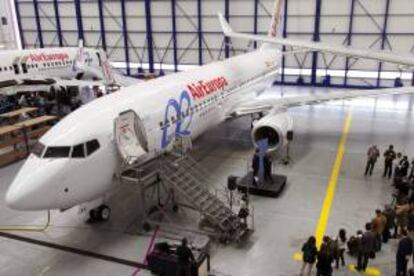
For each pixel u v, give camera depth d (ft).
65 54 125.29
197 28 143.64
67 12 157.79
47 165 43.32
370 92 78.74
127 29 152.35
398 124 96.58
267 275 42.27
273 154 78.23
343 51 44.52
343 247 46.26
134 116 49.34
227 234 47.98
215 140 87.10
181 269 40.40
